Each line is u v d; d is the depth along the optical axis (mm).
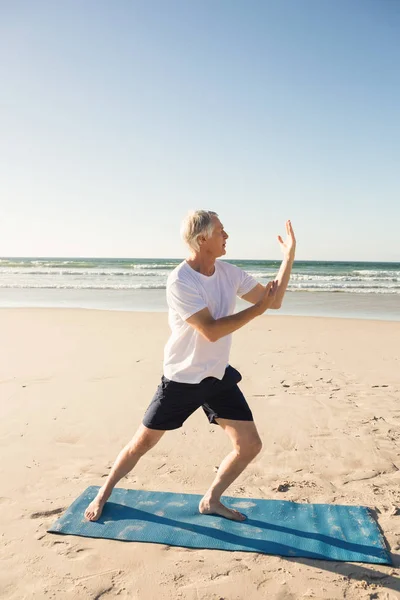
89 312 12414
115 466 2949
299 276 30328
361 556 2551
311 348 7914
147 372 6285
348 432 4320
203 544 2654
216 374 2658
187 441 4137
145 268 40844
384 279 28078
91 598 2236
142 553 2580
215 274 2699
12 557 2537
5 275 31016
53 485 3346
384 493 3256
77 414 4746
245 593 2281
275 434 4277
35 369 6426
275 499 3178
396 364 6812
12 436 4199
